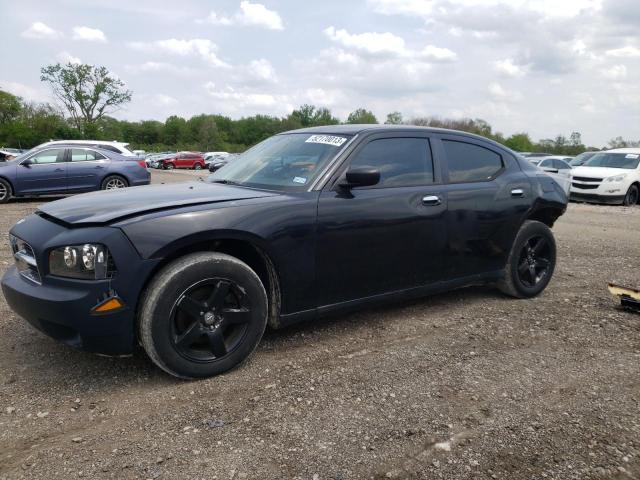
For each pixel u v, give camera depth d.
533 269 4.81
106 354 2.85
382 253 3.70
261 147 4.32
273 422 2.59
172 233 2.84
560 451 2.39
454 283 4.24
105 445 2.39
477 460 2.31
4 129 66.94
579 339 3.80
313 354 3.44
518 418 2.67
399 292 3.89
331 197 3.44
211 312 3.00
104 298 2.72
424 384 3.03
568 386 3.04
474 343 3.70
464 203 4.13
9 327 3.84
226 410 2.70
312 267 3.38
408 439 2.46
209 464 2.25
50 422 2.58
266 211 3.16
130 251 2.74
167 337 2.86
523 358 3.44
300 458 2.30
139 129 117.62
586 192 15.18
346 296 3.61
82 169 12.73
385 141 3.85
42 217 3.17
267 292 3.42
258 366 3.24
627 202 15.11
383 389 2.95
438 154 4.14
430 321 4.15
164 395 2.86
